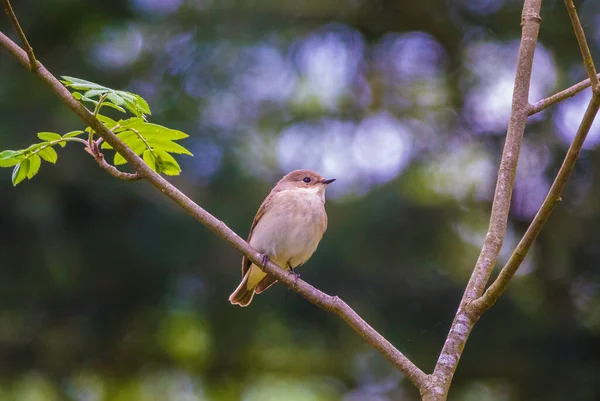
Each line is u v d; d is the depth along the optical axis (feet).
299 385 57.11
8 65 50.14
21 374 53.57
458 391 54.24
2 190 48.16
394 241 52.90
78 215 50.39
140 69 53.21
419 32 59.98
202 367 55.93
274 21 55.93
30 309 52.75
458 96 58.39
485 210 55.93
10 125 47.85
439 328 52.60
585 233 54.24
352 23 59.47
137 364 55.52
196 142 50.98
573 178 53.72
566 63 53.83
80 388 55.11
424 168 56.80
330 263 51.34
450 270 54.75
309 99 58.08
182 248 50.47
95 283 52.44
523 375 52.80
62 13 51.06
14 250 49.88
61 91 17.19
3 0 16.24
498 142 57.21
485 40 58.34
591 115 14.93
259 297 52.54
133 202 51.11
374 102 58.70
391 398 54.13
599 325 53.72
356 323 17.15
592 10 53.72
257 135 55.21
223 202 50.98
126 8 53.16
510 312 52.75
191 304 52.90
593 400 51.52
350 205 53.31
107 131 17.35
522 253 15.94
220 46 53.36
